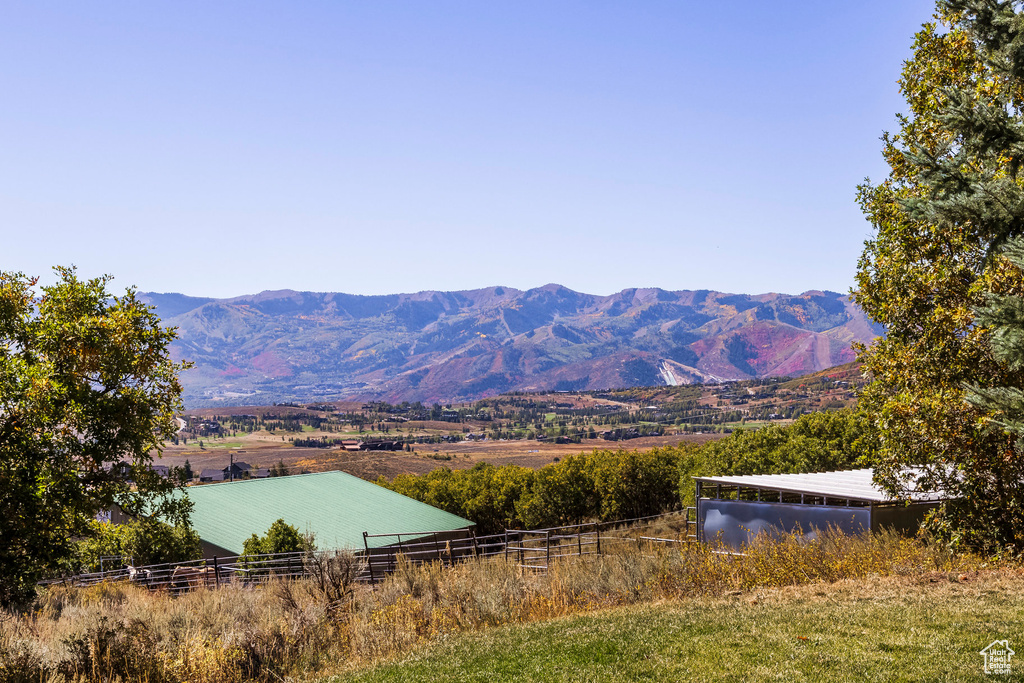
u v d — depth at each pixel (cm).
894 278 1550
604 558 1630
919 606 920
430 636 1144
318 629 1191
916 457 1520
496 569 1598
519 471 5253
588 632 952
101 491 1475
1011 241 587
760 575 1341
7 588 1428
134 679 930
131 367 1546
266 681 982
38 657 947
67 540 1477
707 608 1073
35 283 1527
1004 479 1384
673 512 4488
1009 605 891
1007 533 1430
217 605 1433
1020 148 618
